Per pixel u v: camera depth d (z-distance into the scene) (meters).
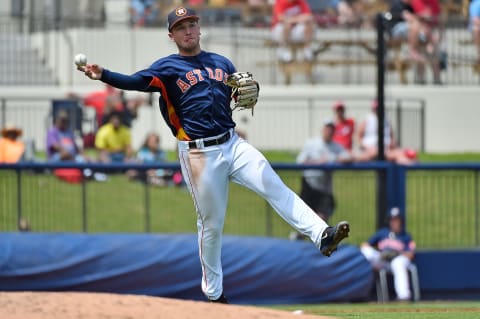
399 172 53.72
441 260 54.16
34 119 79.88
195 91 29.09
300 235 54.53
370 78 86.62
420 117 80.69
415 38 81.44
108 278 48.47
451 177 55.62
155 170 52.69
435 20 82.31
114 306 25.94
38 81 85.75
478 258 54.53
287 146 79.81
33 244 48.53
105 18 89.06
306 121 80.00
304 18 81.31
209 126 29.19
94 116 73.62
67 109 72.31
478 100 81.00
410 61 81.88
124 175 53.75
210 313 24.92
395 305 47.12
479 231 54.97
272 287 49.72
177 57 29.30
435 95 80.62
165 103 29.55
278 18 82.00
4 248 48.25
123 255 48.81
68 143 65.50
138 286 48.78
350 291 50.69
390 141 66.38
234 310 25.36
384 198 53.75
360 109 80.06
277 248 50.16
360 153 66.44
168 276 48.84
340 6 90.44
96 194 55.69
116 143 66.50
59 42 86.06
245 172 29.33
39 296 27.59
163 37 86.06
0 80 85.50
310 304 49.78
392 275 52.97
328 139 60.72
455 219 55.59
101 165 51.97
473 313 35.72
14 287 48.00
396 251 52.28
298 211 29.05
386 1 93.44
